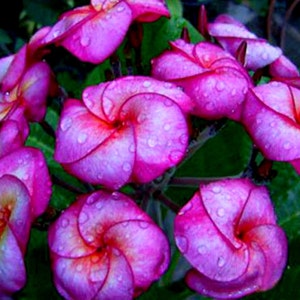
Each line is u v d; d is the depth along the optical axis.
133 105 0.35
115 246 0.34
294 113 0.37
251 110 0.37
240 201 0.35
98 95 0.36
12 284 0.34
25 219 0.34
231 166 0.51
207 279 0.34
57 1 0.77
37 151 0.36
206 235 0.33
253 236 0.35
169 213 0.55
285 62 0.44
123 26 0.39
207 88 0.37
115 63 0.42
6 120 0.38
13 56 0.46
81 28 0.39
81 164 0.34
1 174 0.36
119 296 0.33
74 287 0.34
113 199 0.34
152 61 0.40
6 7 0.83
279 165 0.51
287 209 0.50
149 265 0.33
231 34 0.44
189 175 0.51
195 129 0.39
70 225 0.35
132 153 0.34
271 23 0.88
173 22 0.52
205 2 0.85
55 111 0.55
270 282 0.35
